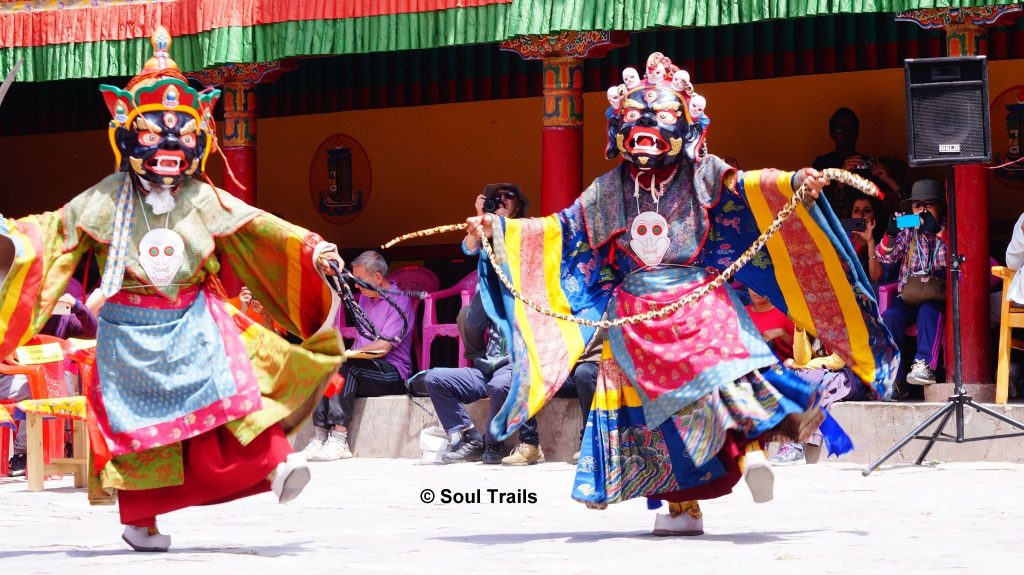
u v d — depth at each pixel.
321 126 18.30
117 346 6.59
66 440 11.85
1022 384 12.28
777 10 11.62
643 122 6.92
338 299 6.73
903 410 10.97
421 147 17.81
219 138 18.28
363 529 7.35
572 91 13.39
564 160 13.40
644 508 8.41
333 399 12.50
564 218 7.26
